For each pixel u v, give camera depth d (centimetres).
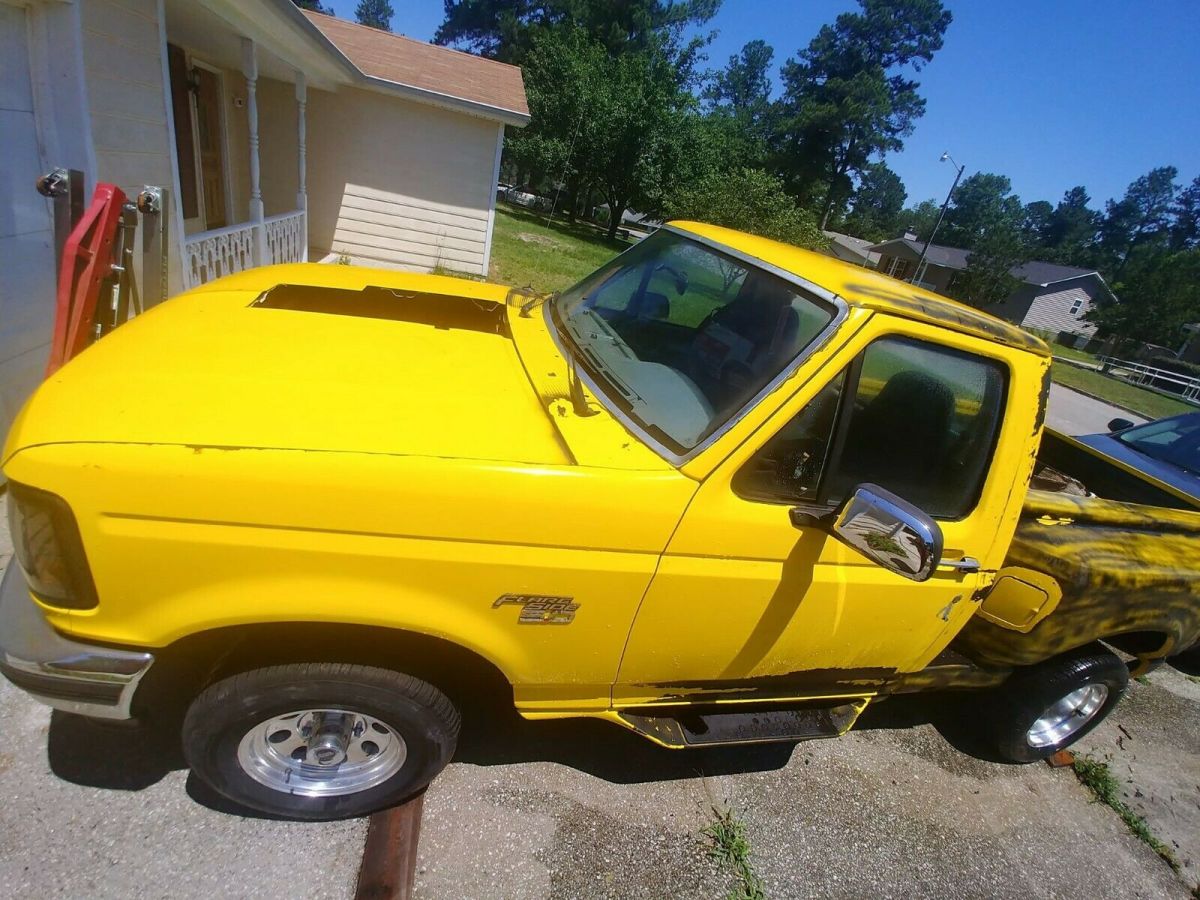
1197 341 4541
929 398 227
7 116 373
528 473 182
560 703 229
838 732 266
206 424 176
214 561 172
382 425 188
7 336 369
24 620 187
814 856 266
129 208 327
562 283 1480
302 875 212
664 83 3228
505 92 1313
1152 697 451
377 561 179
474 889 220
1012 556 290
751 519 204
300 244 1012
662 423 212
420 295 322
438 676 212
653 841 253
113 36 445
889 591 234
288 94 1098
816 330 212
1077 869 296
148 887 199
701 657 226
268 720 203
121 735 242
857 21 6025
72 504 164
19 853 200
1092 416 1908
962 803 315
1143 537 322
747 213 2408
